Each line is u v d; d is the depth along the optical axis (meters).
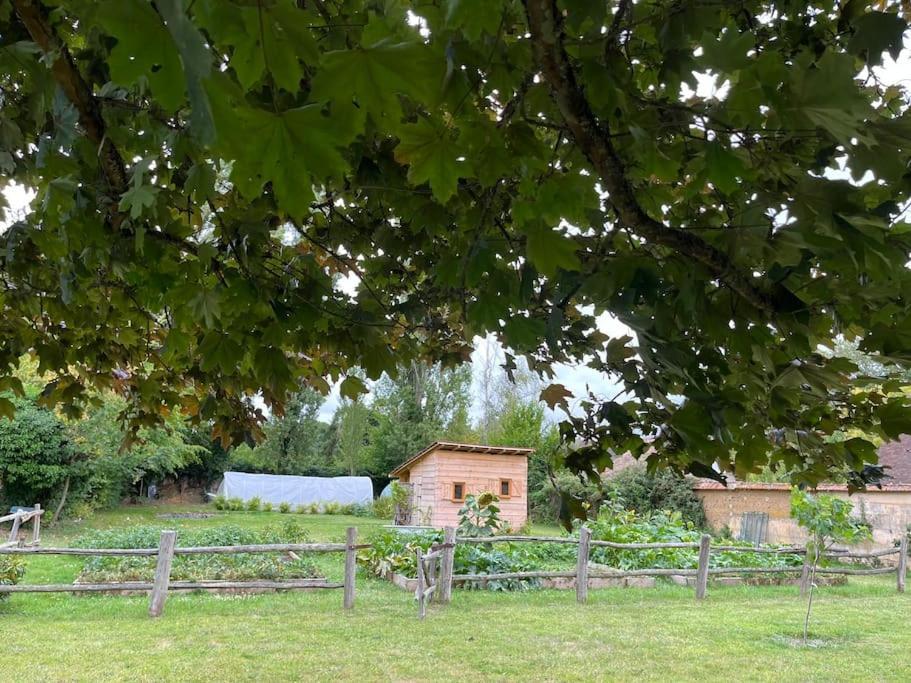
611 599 8.42
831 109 0.91
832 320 1.38
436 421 30.59
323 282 1.99
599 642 6.27
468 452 16.80
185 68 0.58
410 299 2.18
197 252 1.81
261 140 0.75
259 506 25.44
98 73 1.39
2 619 6.54
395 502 17.92
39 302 2.47
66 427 15.25
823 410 1.69
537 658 5.71
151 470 23.00
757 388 1.62
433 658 5.62
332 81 0.77
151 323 2.81
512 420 22.81
